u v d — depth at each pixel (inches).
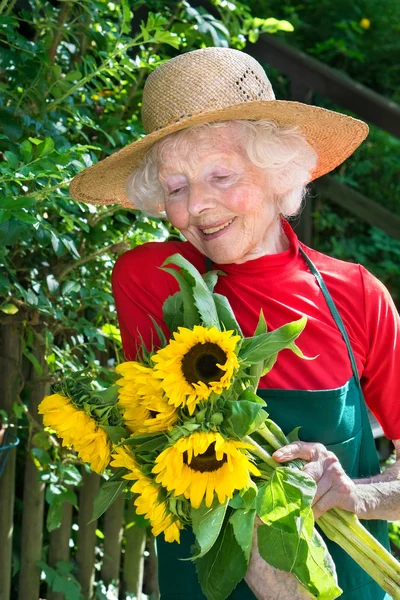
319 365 77.6
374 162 268.5
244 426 62.6
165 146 76.2
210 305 65.7
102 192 91.2
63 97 108.7
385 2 291.0
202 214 75.5
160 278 81.7
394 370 81.9
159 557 81.0
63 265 115.7
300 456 69.7
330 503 69.9
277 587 68.9
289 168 79.0
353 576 77.2
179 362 62.9
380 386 82.4
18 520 128.6
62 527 125.5
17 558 124.6
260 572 69.0
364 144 268.1
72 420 68.0
